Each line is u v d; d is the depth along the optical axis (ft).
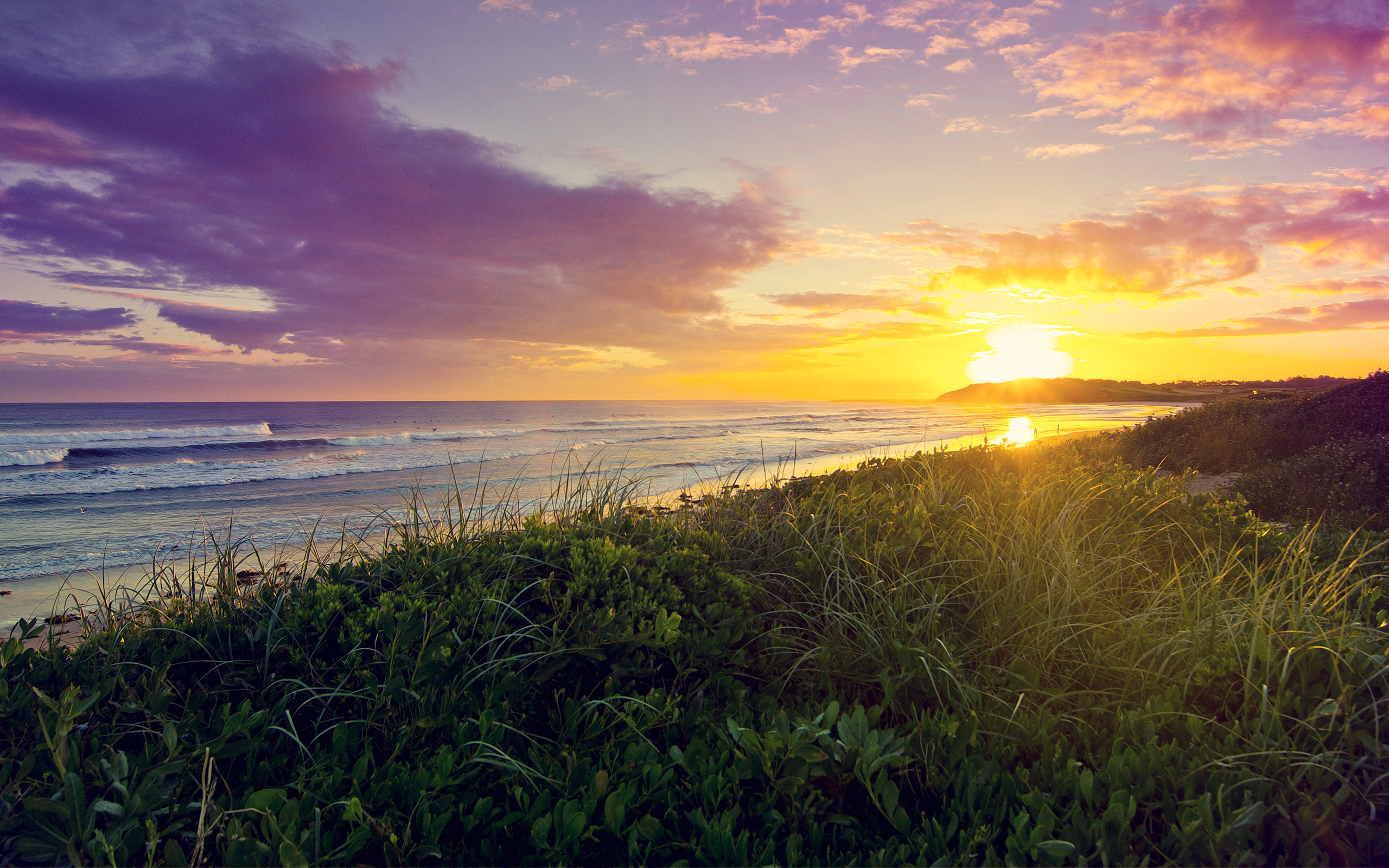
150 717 7.57
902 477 22.29
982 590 11.00
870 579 11.43
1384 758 6.66
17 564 30.19
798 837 5.71
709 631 10.02
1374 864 5.61
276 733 7.75
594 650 8.52
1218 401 59.47
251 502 50.88
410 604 9.39
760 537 14.44
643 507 17.63
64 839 5.59
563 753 6.92
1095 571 11.51
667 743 7.47
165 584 13.58
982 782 6.44
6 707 7.40
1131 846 5.75
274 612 9.43
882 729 7.98
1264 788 6.31
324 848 5.52
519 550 11.43
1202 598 10.30
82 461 94.22
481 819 6.07
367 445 119.96
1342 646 8.34
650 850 5.58
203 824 5.69
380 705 7.59
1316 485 24.77
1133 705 8.63
